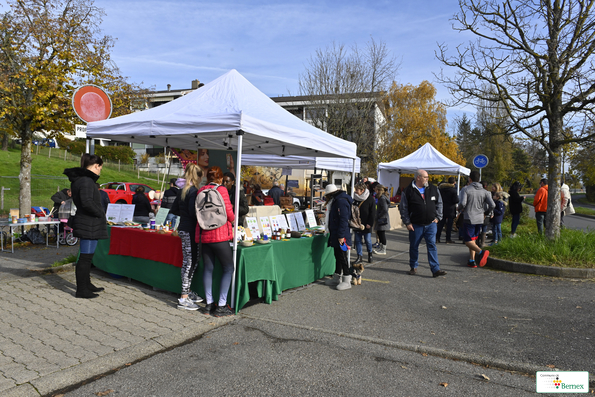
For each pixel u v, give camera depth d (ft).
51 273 21.31
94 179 16.93
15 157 90.07
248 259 15.55
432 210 22.20
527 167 141.38
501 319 15.06
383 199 30.07
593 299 17.43
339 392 9.68
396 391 9.77
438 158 47.62
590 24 23.67
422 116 95.55
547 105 25.35
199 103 18.60
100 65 35.86
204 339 12.94
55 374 10.12
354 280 20.45
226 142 24.14
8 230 38.19
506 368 11.05
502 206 32.65
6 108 32.22
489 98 27.02
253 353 11.90
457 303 17.21
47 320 14.12
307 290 19.25
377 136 72.28
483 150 133.80
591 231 27.71
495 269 24.30
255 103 19.36
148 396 9.40
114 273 20.02
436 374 10.73
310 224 23.06
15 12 31.78
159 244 17.46
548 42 24.22
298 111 90.89
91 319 14.30
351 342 12.87
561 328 14.01
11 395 9.11
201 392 9.59
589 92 23.81
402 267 25.18
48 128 35.29
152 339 12.61
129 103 41.32
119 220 21.47
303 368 10.96
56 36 32.42
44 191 66.69
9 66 32.68
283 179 84.69
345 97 64.23
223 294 15.01
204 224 14.42
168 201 25.08
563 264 22.48
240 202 17.69
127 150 111.96
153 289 18.39
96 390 9.63
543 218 34.09
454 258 28.45
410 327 14.23
